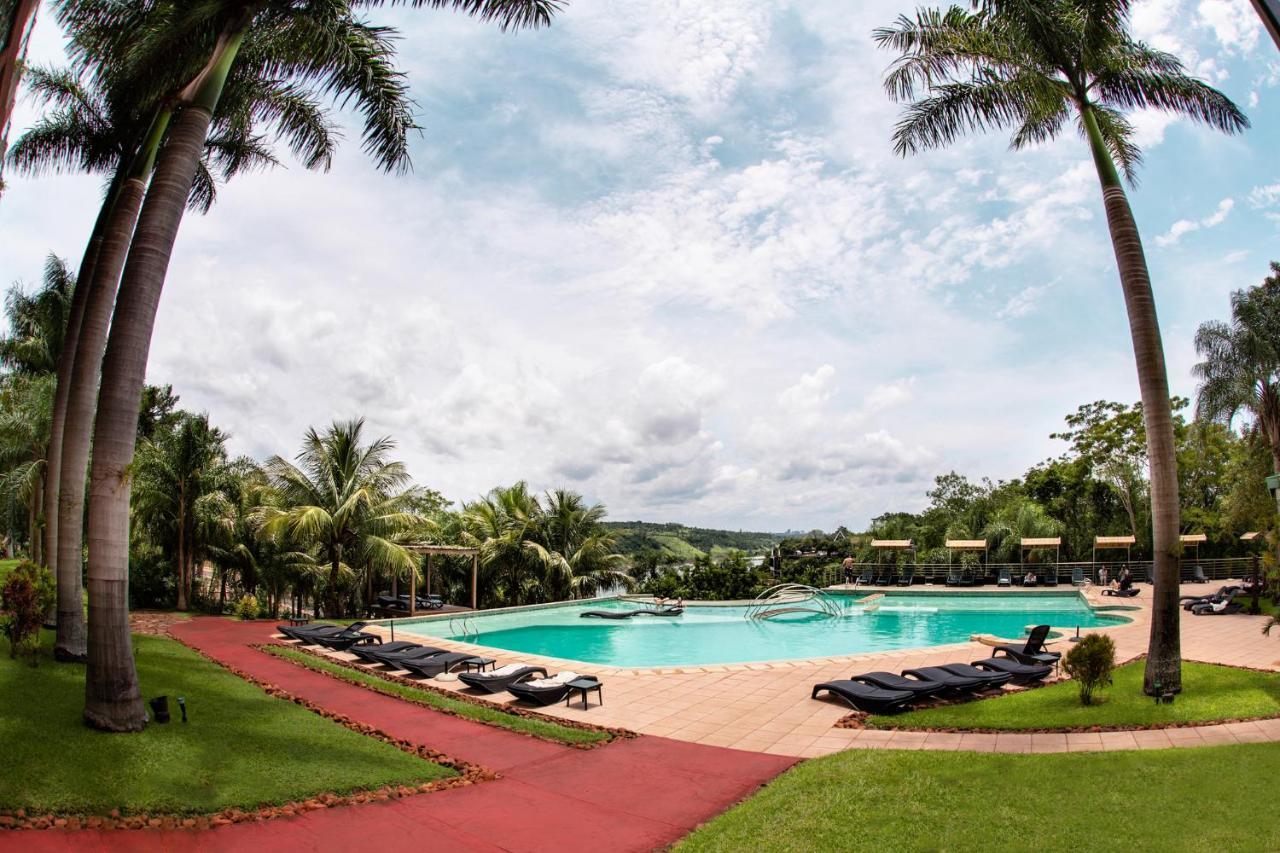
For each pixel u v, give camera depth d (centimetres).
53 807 591
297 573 2506
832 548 4441
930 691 1077
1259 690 1013
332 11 1094
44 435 2200
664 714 1079
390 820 650
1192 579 3070
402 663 1378
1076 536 3856
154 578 2453
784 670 1427
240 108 1379
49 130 1405
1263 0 404
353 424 2573
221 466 2562
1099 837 546
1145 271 1072
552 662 1548
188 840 579
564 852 592
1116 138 1317
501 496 3338
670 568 3544
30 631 1030
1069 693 1091
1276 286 2280
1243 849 513
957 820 600
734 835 606
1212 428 3388
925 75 1284
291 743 836
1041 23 1090
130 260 844
